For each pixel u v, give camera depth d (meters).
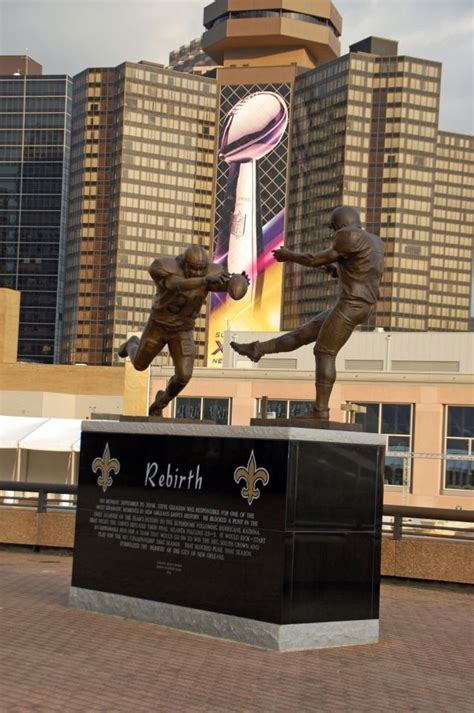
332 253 10.80
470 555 14.50
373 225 174.12
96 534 11.88
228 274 11.37
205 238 187.25
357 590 10.58
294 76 185.75
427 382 45.06
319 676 8.99
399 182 173.50
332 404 46.34
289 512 10.10
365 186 174.50
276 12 192.75
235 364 61.84
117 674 8.72
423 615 12.47
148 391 50.94
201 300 11.84
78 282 184.12
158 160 184.38
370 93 175.25
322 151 177.50
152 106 184.50
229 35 192.00
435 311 185.00
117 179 182.12
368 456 10.75
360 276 10.88
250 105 186.00
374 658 9.87
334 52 196.12
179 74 186.38
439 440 44.72
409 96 174.25
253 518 10.33
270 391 47.75
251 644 10.20
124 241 181.25
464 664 9.73
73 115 190.12
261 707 7.87
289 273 180.25
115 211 181.88
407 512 14.84
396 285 173.00
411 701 8.24
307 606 10.19
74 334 183.38
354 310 10.84
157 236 183.25
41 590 13.19
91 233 184.62
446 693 8.55
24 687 8.15
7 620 10.93
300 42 191.12
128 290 180.88
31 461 46.88
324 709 7.89
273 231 182.75
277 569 10.05
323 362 10.89
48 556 16.83
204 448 10.92
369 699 8.24
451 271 186.62
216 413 48.47
